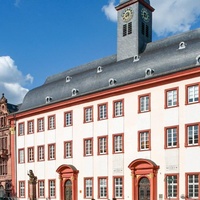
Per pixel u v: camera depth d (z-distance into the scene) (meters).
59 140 51.53
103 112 46.41
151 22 54.53
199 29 45.75
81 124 48.78
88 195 46.47
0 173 62.38
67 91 52.75
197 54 39.59
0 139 63.75
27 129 57.00
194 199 36.31
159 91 41.03
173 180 38.38
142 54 49.34
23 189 56.22
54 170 51.53
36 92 58.88
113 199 42.16
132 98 43.44
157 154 40.16
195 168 36.81
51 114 53.44
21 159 57.59
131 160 42.38
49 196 51.59
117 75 46.66
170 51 42.91
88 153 47.44
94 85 48.91
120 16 53.94
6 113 63.91
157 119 40.75
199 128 37.09
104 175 44.91
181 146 38.25
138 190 41.44
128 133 43.22
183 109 38.69
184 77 38.91
